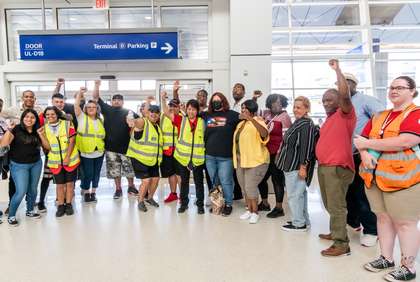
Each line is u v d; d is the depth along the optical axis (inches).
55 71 237.5
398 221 82.7
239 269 93.0
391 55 266.2
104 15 245.3
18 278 88.4
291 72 264.1
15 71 237.6
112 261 98.3
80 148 158.9
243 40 209.2
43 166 163.5
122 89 241.9
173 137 163.5
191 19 243.1
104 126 169.3
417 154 77.7
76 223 133.9
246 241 114.1
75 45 219.1
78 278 88.1
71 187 146.5
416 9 273.6
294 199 121.3
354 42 269.7
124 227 128.7
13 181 140.7
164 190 194.1
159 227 128.7
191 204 163.9
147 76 238.8
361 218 111.1
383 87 260.2
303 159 115.0
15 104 243.1
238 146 137.3
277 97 145.9
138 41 217.5
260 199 175.3
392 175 80.2
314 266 94.7
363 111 110.3
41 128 136.0
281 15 273.7
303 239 116.0
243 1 206.8
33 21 247.4
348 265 95.1
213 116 143.6
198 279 87.3
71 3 240.1
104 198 175.3
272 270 92.4
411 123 77.1
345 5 273.3
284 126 143.9
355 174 110.0
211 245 110.5
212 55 235.0
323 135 102.3
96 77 238.7
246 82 211.2
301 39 269.3
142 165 151.1
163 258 100.3
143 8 244.1
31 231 124.7
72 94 241.9
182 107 167.8
